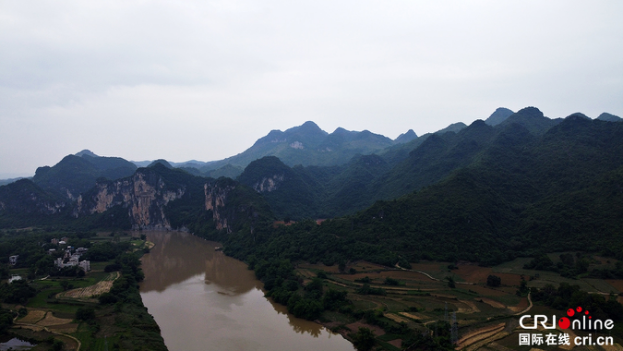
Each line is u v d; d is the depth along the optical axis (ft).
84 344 241.35
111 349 233.76
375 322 275.59
